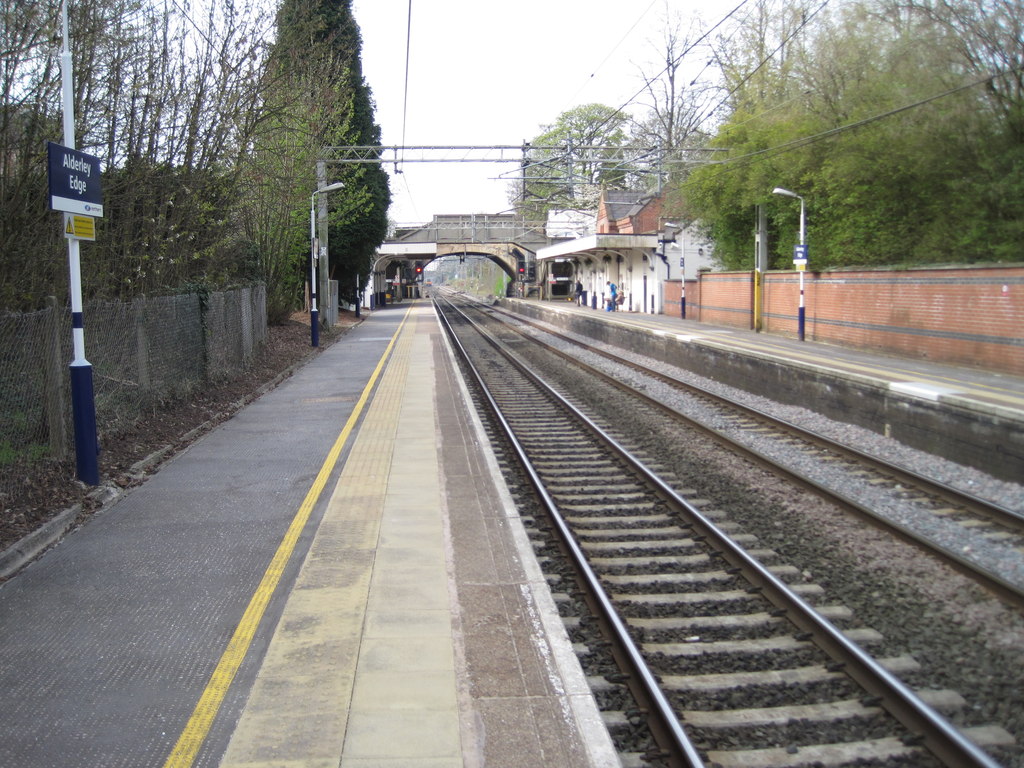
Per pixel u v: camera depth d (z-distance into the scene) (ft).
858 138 71.31
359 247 140.36
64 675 15.40
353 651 16.22
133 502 26.94
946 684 16.93
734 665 17.62
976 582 22.07
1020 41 59.00
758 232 94.38
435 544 22.66
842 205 80.12
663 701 14.93
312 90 78.23
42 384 27.61
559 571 22.72
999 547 25.76
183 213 47.85
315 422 41.81
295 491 28.30
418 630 17.17
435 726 13.56
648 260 141.69
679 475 34.35
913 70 66.18
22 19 30.71
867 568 23.35
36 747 13.08
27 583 19.93
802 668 17.38
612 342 100.42
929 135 65.62
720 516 28.19
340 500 27.17
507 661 15.90
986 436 36.27
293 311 118.01
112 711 14.15
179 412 41.19
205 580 20.07
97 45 36.50
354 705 14.20
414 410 45.52
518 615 18.04
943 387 46.93
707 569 23.31
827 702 16.06
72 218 26.48
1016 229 62.28
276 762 12.55
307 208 92.02
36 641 16.81
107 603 18.71
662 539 26.02
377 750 12.87
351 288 154.40
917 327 63.00
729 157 96.07
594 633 18.81
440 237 239.71
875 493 31.94
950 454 38.78
